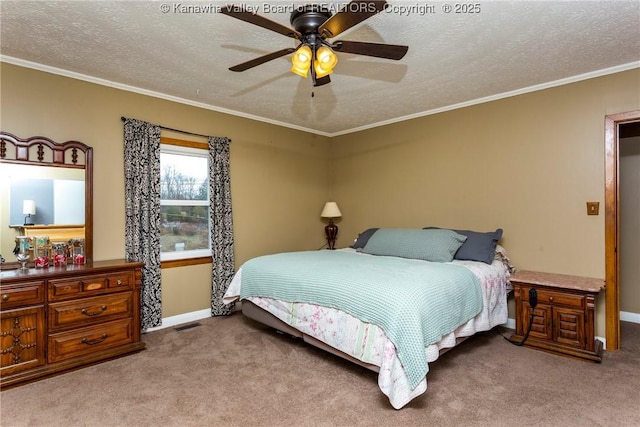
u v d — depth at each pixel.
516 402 2.12
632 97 2.87
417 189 4.33
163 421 1.95
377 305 2.17
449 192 4.02
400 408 2.00
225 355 2.86
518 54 2.69
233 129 4.23
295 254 3.74
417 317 2.02
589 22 2.23
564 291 2.81
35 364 2.42
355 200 5.07
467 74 3.09
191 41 2.51
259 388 2.31
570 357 2.75
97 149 3.20
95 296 2.72
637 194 3.72
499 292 3.10
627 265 3.77
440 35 2.40
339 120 4.65
